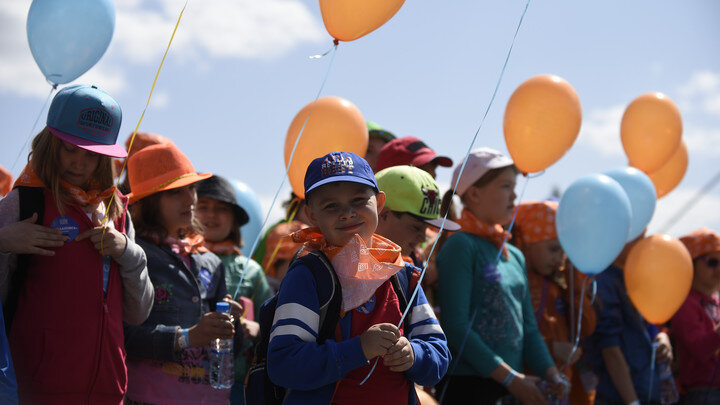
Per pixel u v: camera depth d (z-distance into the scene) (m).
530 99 4.33
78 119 2.74
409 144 4.48
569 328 4.94
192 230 3.72
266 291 4.39
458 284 4.04
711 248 5.82
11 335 2.66
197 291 3.47
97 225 2.85
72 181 2.80
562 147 4.36
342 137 4.05
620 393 4.96
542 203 4.97
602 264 4.46
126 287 2.95
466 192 4.39
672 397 5.27
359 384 2.21
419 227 3.41
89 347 2.73
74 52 3.24
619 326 5.07
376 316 2.28
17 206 2.71
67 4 3.21
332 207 2.32
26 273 2.71
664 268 5.00
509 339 4.07
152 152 3.56
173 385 3.29
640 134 5.27
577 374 5.00
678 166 5.95
